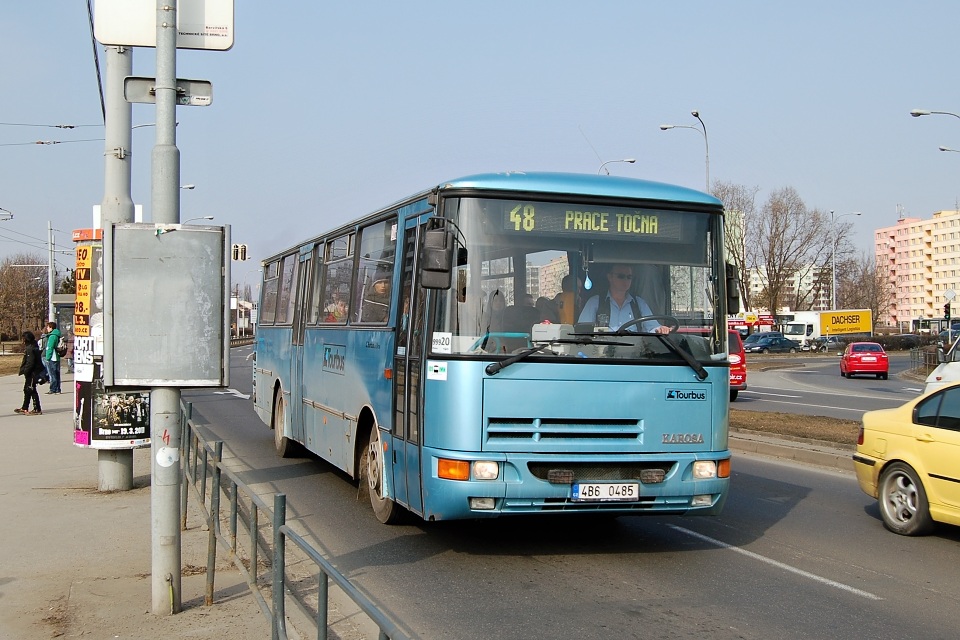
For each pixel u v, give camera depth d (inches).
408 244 344.2
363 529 366.6
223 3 270.8
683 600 270.4
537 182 307.0
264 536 353.7
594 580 292.0
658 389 303.6
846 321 3444.9
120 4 272.5
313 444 491.2
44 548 331.3
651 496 298.4
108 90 422.3
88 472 508.7
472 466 285.9
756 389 1397.6
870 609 264.2
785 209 3120.1
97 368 439.5
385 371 355.3
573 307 302.4
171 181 245.9
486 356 291.3
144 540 344.2
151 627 239.8
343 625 244.1
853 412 926.4
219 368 244.5
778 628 245.0
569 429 294.4
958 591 285.0
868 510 421.7
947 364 613.3
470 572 301.1
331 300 466.6
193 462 439.5
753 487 484.4
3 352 2765.7
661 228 316.5
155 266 240.4
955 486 345.4
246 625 241.0
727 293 322.7
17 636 234.5
